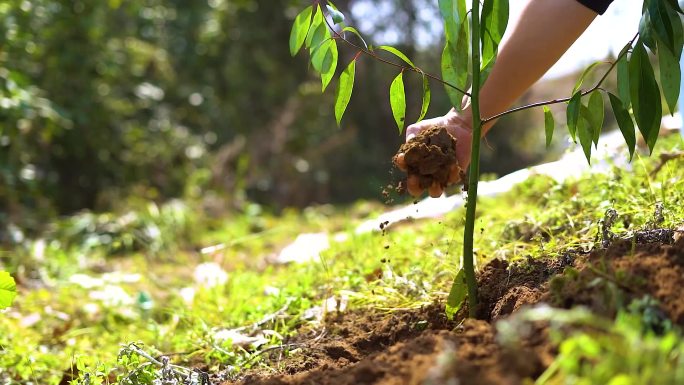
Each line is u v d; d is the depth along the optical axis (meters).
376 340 1.45
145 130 5.47
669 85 1.25
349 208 4.54
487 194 2.79
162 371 1.41
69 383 1.57
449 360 0.92
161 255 3.57
